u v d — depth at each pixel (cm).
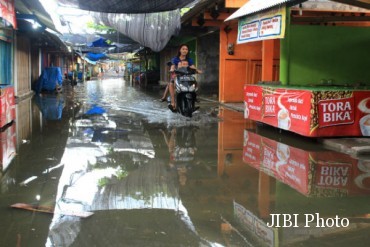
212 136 832
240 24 982
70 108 1366
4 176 527
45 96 1894
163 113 1212
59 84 2216
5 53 1412
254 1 947
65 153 665
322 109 734
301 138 809
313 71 1017
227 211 410
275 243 337
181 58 1071
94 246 329
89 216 392
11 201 433
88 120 1066
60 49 2736
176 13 1427
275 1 775
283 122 834
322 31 1007
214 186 493
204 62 1977
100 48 3259
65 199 441
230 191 474
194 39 2025
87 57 4644
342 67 1028
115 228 365
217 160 624
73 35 2439
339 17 1124
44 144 735
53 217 389
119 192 467
